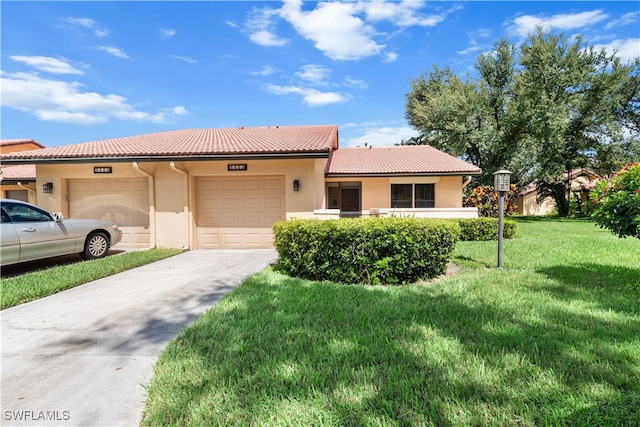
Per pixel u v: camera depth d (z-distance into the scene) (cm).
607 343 307
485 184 2456
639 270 615
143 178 1014
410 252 559
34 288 526
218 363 283
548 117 2123
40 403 241
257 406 223
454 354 289
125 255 844
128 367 291
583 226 1728
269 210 983
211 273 662
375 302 440
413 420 208
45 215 730
